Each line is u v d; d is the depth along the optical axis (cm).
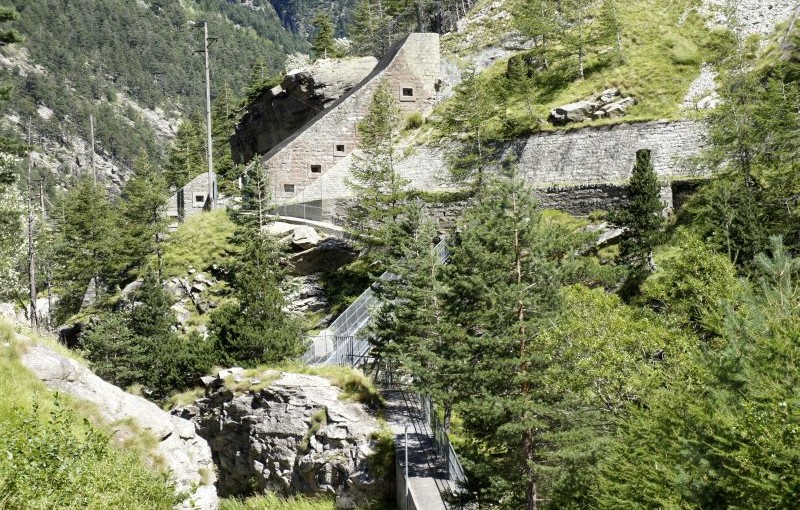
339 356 4256
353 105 6750
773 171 3894
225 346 4291
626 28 6259
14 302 6178
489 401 2502
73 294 6456
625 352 2306
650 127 5019
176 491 2231
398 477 3200
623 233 3984
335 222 5772
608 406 2431
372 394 3734
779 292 1842
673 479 1480
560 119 5472
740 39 5281
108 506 1550
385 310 3747
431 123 6347
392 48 7488
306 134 6656
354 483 3312
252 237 5025
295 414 3641
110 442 2244
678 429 1641
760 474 1293
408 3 8825
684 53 5688
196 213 6300
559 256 3628
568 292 2905
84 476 1489
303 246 5344
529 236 2769
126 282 5812
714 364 1636
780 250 1989
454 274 3144
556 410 2492
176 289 5391
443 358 2967
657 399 1909
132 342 4619
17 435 1426
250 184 5297
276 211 5934
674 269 2875
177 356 4325
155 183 6188
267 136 8400
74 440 1570
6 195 5250
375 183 5397
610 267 3725
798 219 3612
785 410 1325
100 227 6372
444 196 5253
